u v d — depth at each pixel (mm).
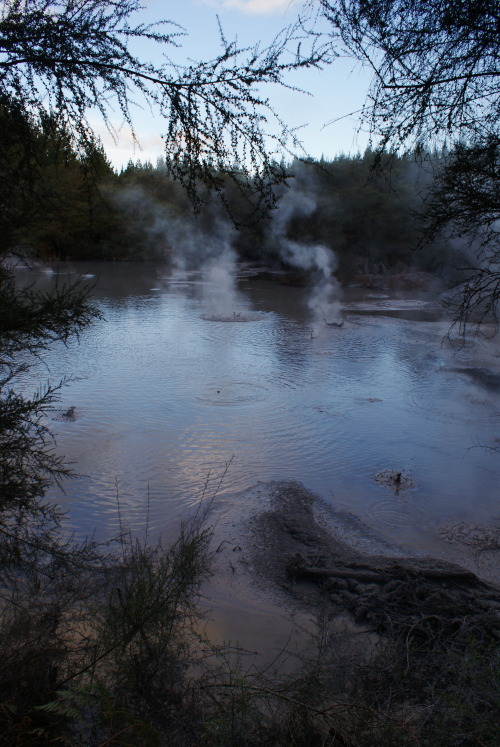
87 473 11523
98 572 4148
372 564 7691
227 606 6520
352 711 3018
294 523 9570
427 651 4211
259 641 5645
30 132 2949
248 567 7859
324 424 15555
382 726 2828
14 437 3547
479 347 25688
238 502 10492
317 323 32812
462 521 10102
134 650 3271
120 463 12180
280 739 2912
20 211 3051
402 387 19516
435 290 46781
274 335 28938
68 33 2787
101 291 44156
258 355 24156
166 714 2973
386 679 3850
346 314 36688
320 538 9000
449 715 2875
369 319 34406
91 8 2791
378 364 22859
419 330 30484
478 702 3105
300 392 18688
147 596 3443
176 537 8875
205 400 17344
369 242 57969
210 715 2904
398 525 9930
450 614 6086
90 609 3645
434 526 9922
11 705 2537
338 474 12250
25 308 3230
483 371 20953
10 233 3092
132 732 2596
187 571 3744
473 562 8609
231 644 5430
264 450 13492
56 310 3250
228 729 2768
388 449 13789
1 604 3926
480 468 12703
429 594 6641
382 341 27719
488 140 4160
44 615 3604
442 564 7582
